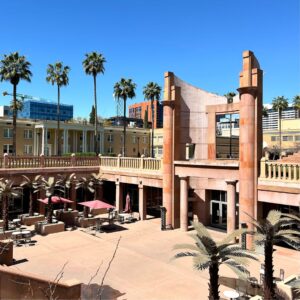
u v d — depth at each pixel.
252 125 20.22
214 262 10.86
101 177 31.02
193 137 26.56
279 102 75.44
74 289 10.01
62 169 29.22
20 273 8.86
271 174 19.70
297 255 18.89
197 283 14.89
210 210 26.25
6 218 22.36
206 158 26.50
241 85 20.67
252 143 20.23
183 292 13.93
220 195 25.59
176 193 25.16
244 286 14.05
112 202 33.41
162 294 13.71
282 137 74.44
